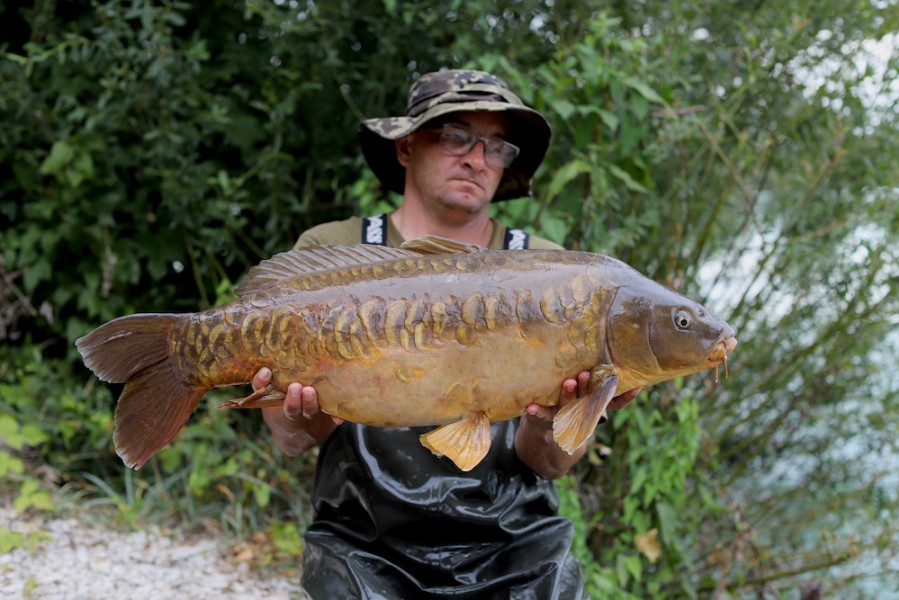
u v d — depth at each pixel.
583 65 3.54
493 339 1.80
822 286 4.12
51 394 4.12
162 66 3.75
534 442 2.15
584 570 3.38
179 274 4.46
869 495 4.04
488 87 2.43
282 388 1.86
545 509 2.31
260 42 4.26
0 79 4.02
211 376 1.87
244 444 4.01
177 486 4.02
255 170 4.01
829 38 3.89
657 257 3.95
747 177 4.13
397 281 1.84
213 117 3.96
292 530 3.70
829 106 3.86
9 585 3.11
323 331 1.82
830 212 4.00
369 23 4.08
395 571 2.13
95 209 4.12
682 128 3.61
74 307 4.43
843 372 4.15
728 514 3.83
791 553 4.07
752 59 3.83
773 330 4.10
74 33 3.97
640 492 3.71
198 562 3.52
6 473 3.68
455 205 2.42
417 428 2.19
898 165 3.75
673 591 3.80
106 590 3.18
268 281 1.93
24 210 4.24
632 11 3.95
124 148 4.18
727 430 4.04
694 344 1.80
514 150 2.42
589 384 1.82
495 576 2.15
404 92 4.09
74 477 3.96
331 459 2.24
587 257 1.89
